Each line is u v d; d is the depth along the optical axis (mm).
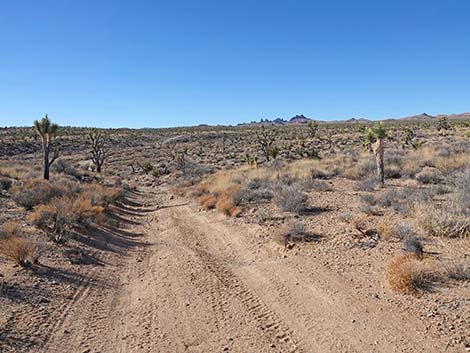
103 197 20828
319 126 137375
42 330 6633
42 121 25359
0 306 7211
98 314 7523
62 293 8273
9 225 11492
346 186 20062
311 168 25578
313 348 6000
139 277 9852
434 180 18656
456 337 5699
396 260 8219
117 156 75938
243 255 11375
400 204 13422
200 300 8141
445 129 69250
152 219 19406
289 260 9953
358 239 10445
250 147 76438
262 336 6500
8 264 9336
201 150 77625
